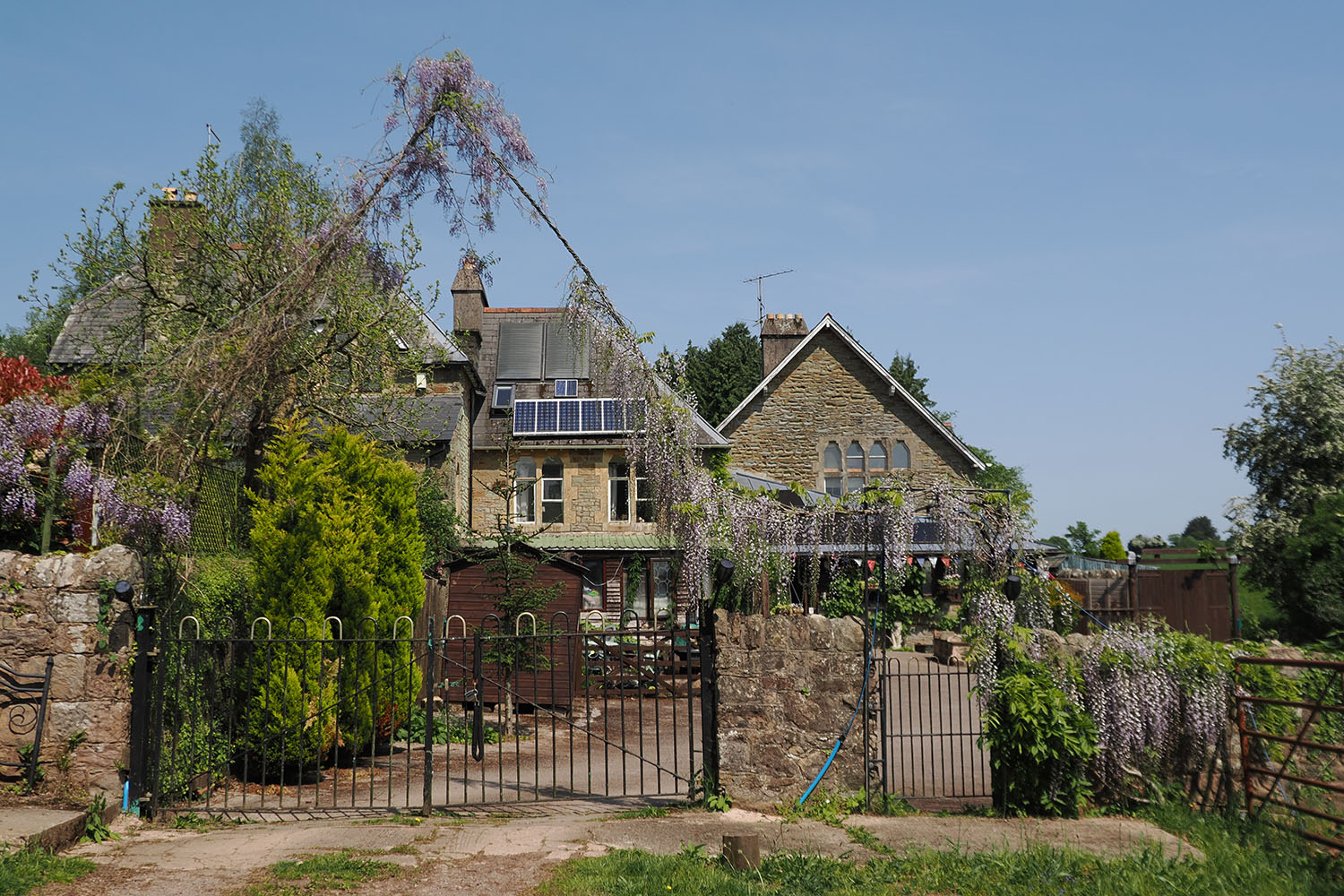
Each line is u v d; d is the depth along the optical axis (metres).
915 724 14.31
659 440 10.95
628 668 17.19
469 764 11.87
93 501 9.98
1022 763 9.24
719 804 9.13
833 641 9.52
